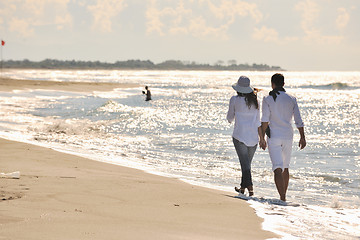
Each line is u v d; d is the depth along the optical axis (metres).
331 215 9.84
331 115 51.97
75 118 38.72
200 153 21.64
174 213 8.57
